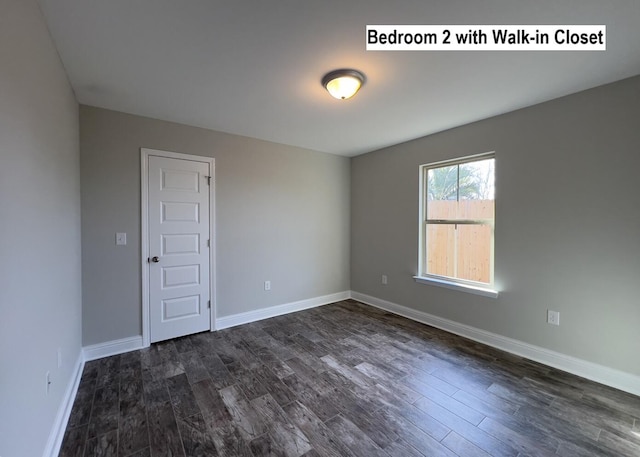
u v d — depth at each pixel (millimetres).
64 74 1991
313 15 1491
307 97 2447
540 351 2553
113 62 1919
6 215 1054
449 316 3287
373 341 3008
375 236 4246
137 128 2830
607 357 2201
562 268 2424
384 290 4117
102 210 2656
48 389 1496
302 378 2295
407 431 1720
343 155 4562
